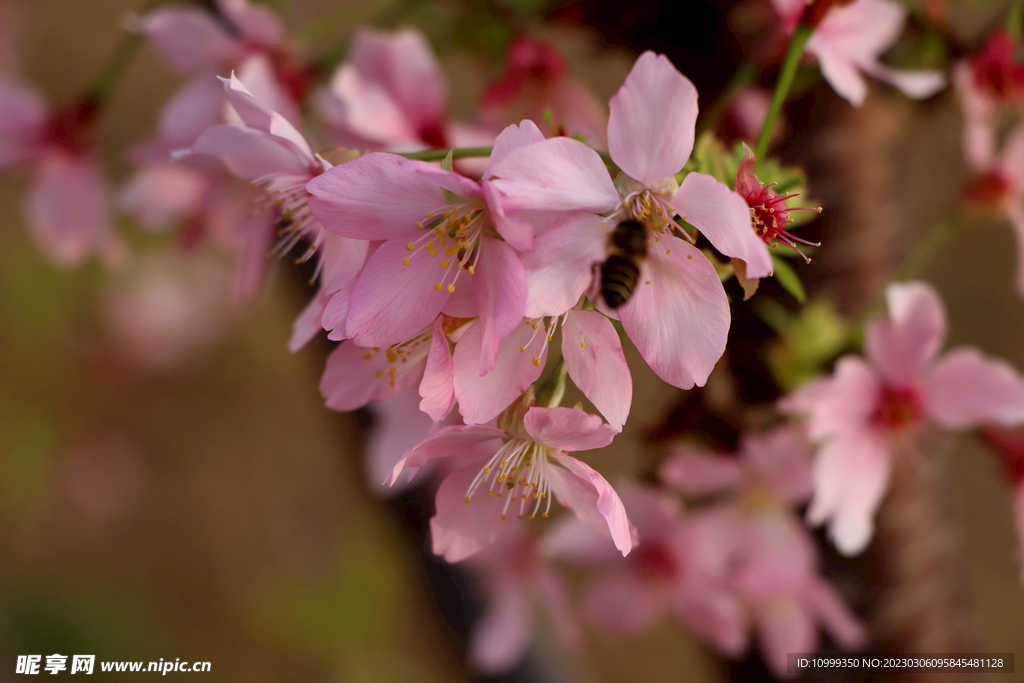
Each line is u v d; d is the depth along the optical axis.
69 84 1.62
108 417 1.60
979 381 0.47
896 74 0.46
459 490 0.41
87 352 1.60
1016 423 0.47
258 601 1.49
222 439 1.65
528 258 0.40
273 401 1.69
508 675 0.62
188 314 1.68
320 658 1.44
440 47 0.49
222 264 1.74
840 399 0.46
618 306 0.40
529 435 0.40
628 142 0.39
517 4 0.48
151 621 1.46
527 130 0.39
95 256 1.61
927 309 0.46
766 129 0.42
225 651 1.45
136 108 1.63
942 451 0.49
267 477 1.63
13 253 1.55
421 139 0.48
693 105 0.39
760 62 0.46
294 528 1.58
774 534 0.48
